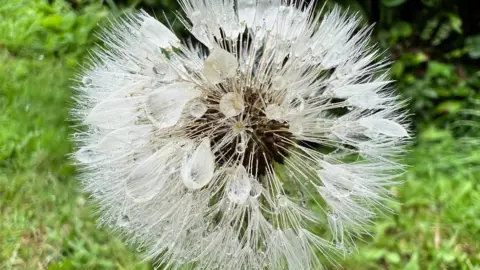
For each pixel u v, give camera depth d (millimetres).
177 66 68
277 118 64
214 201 68
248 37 68
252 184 65
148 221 67
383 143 69
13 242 118
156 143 67
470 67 175
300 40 68
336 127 68
